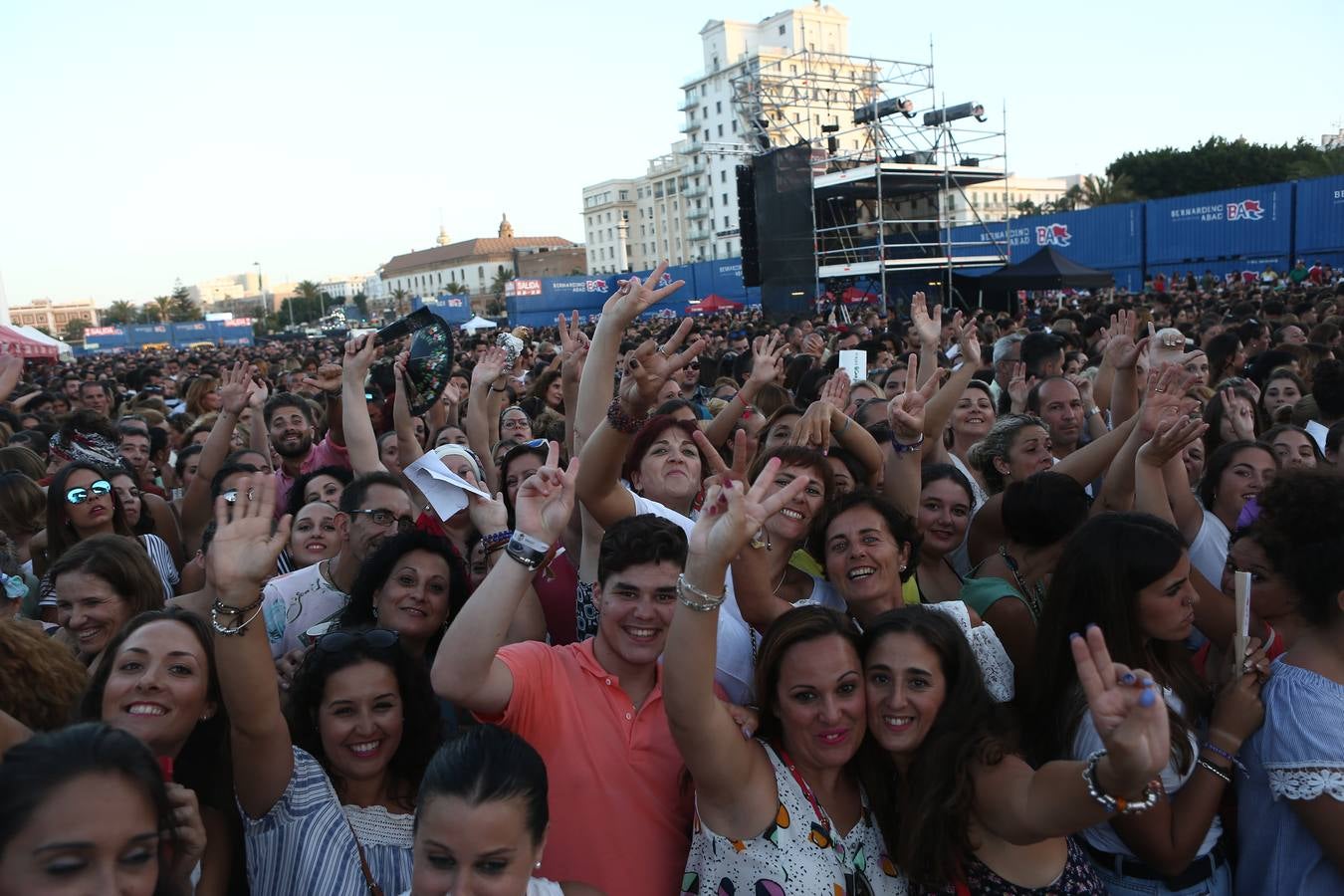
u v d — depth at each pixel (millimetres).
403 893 2143
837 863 1966
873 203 28391
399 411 4594
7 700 2170
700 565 1838
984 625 2490
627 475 3395
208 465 5000
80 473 4105
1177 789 2172
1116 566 2219
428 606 2957
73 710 2219
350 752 2240
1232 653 2387
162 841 1481
